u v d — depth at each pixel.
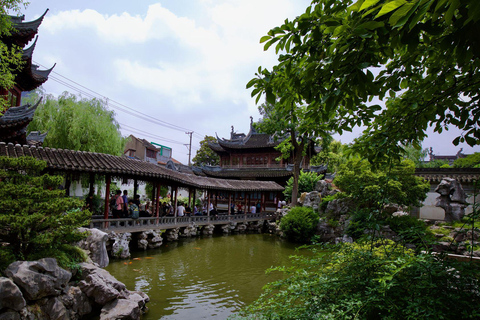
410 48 2.34
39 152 11.11
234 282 10.60
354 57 2.80
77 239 7.34
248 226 26.20
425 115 4.37
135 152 48.25
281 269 4.93
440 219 19.33
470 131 4.37
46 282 5.90
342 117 4.70
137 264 12.29
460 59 2.44
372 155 5.02
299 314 3.78
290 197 29.17
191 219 19.94
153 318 7.34
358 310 3.14
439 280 3.42
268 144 36.34
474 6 1.73
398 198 15.38
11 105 14.00
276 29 2.95
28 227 6.37
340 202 18.44
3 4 8.42
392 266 3.39
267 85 3.51
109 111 23.39
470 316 2.81
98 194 20.73
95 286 6.82
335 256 4.42
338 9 2.81
